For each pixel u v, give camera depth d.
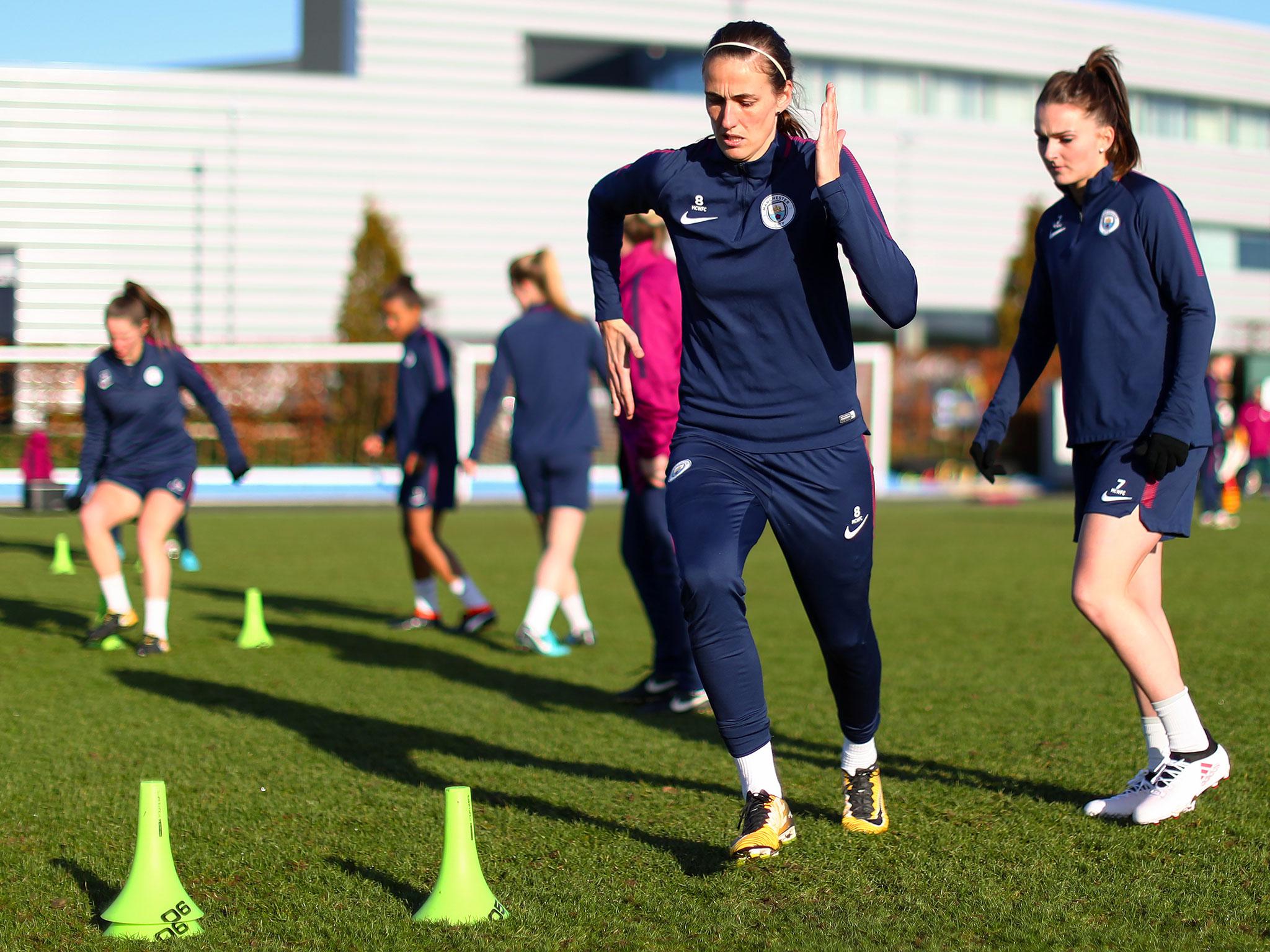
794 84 3.45
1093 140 3.92
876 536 15.02
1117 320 3.88
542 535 7.58
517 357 7.23
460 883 3.19
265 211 27.88
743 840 3.42
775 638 7.79
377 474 21.88
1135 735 5.14
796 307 3.46
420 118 28.97
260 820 4.04
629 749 5.05
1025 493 25.61
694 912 3.18
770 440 3.56
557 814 4.11
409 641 7.82
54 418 20.20
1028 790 4.34
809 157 3.41
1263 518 18.08
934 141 33.12
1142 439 3.85
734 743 3.53
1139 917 3.12
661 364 5.69
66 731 5.29
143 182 26.97
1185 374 3.75
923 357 27.66
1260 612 8.66
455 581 8.20
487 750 5.01
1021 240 33.59
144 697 6.01
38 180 26.31
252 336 27.86
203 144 27.34
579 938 3.01
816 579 3.64
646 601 5.85
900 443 27.50
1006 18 34.53
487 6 29.41
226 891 3.38
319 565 12.00
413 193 29.02
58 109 26.36
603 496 22.86
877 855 3.64
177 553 13.05
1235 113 37.88
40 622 8.37
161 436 7.28
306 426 21.83
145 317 7.12
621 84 32.12
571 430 7.20
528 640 7.07
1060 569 11.59
